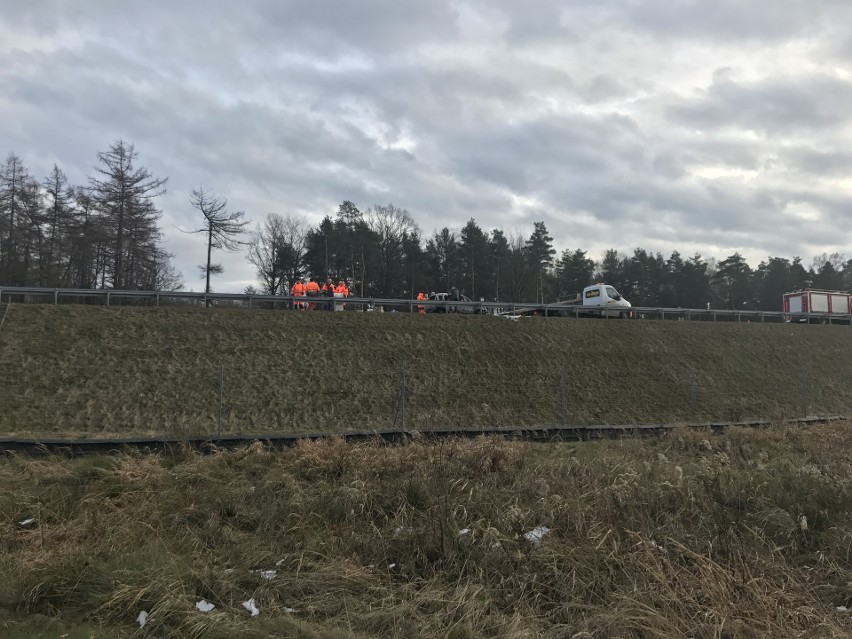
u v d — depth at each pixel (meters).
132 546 4.79
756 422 12.51
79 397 12.41
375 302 20.48
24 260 34.81
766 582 4.24
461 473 6.79
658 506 5.58
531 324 20.08
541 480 6.22
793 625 3.81
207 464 7.45
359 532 5.29
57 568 4.26
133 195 33.47
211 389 13.48
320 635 3.51
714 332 22.72
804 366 20.98
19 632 3.57
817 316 29.17
